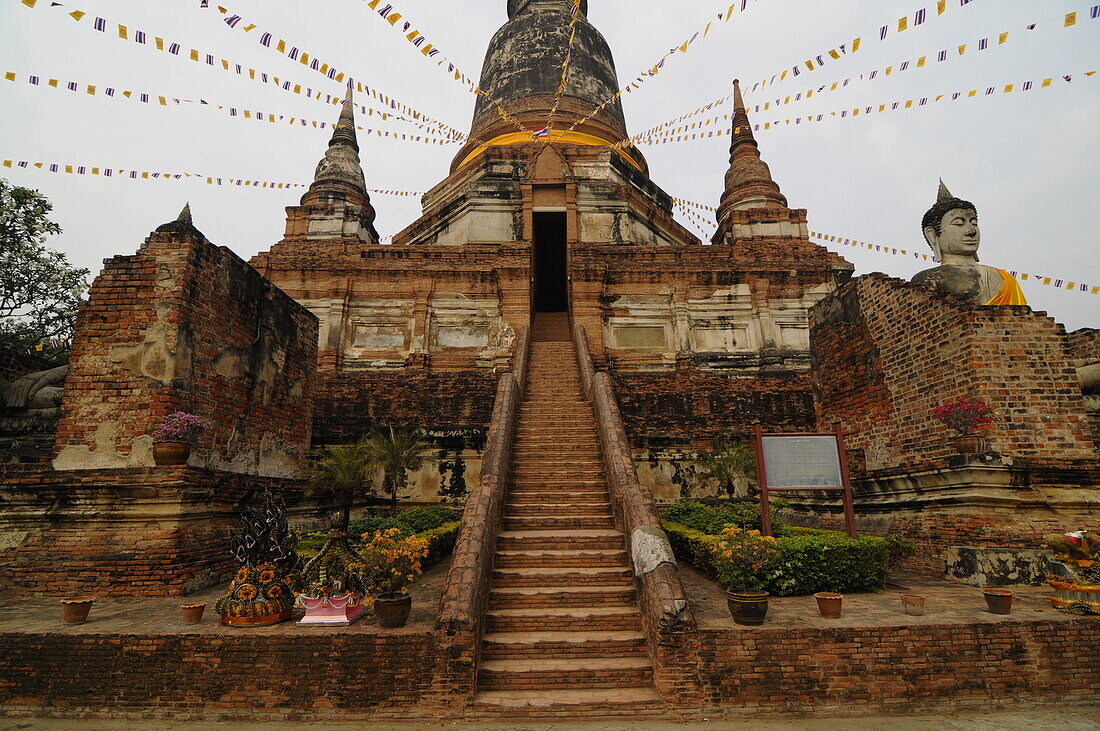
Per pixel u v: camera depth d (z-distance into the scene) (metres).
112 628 6.31
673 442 16.14
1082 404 9.61
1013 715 5.85
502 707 5.73
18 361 11.81
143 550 8.25
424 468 15.52
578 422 12.62
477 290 18.67
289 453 12.45
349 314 18.38
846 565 8.29
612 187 22.45
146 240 9.45
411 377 17.39
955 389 10.05
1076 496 9.23
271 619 6.55
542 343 18.42
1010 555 8.65
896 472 10.49
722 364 18.11
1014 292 11.86
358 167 22.62
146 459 8.67
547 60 26.58
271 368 11.84
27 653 6.01
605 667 6.20
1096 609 6.62
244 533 6.89
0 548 8.36
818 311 14.38
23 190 14.71
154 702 5.83
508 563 8.23
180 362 9.07
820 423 14.04
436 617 6.57
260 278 11.55
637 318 18.67
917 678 6.04
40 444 9.91
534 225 24.39
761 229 20.98
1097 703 6.07
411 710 5.75
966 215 12.02
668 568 6.75
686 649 5.99
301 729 5.59
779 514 13.48
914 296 11.13
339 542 6.86
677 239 25.73
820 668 6.00
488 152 23.45
